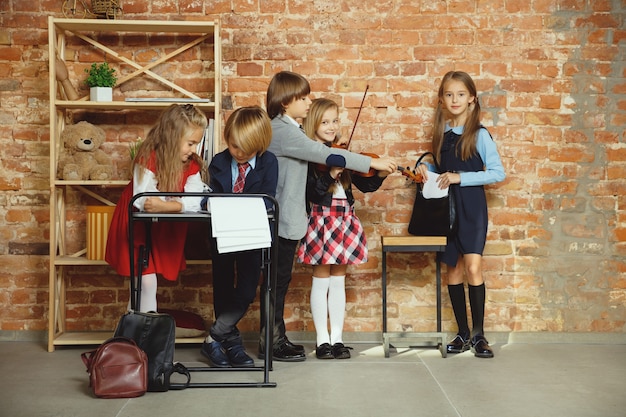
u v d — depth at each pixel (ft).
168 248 10.71
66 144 12.50
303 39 13.30
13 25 13.23
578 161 13.34
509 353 12.40
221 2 13.26
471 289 12.40
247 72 13.29
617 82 13.32
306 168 11.54
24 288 13.26
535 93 13.33
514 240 13.37
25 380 10.45
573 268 13.37
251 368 10.78
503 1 13.32
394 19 13.30
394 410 9.02
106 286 13.24
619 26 13.30
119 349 9.48
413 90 13.32
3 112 13.23
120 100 13.28
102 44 13.23
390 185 13.34
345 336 13.37
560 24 13.30
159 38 13.24
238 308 10.80
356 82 13.32
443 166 12.77
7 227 13.25
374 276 13.38
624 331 13.37
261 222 9.59
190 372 10.77
